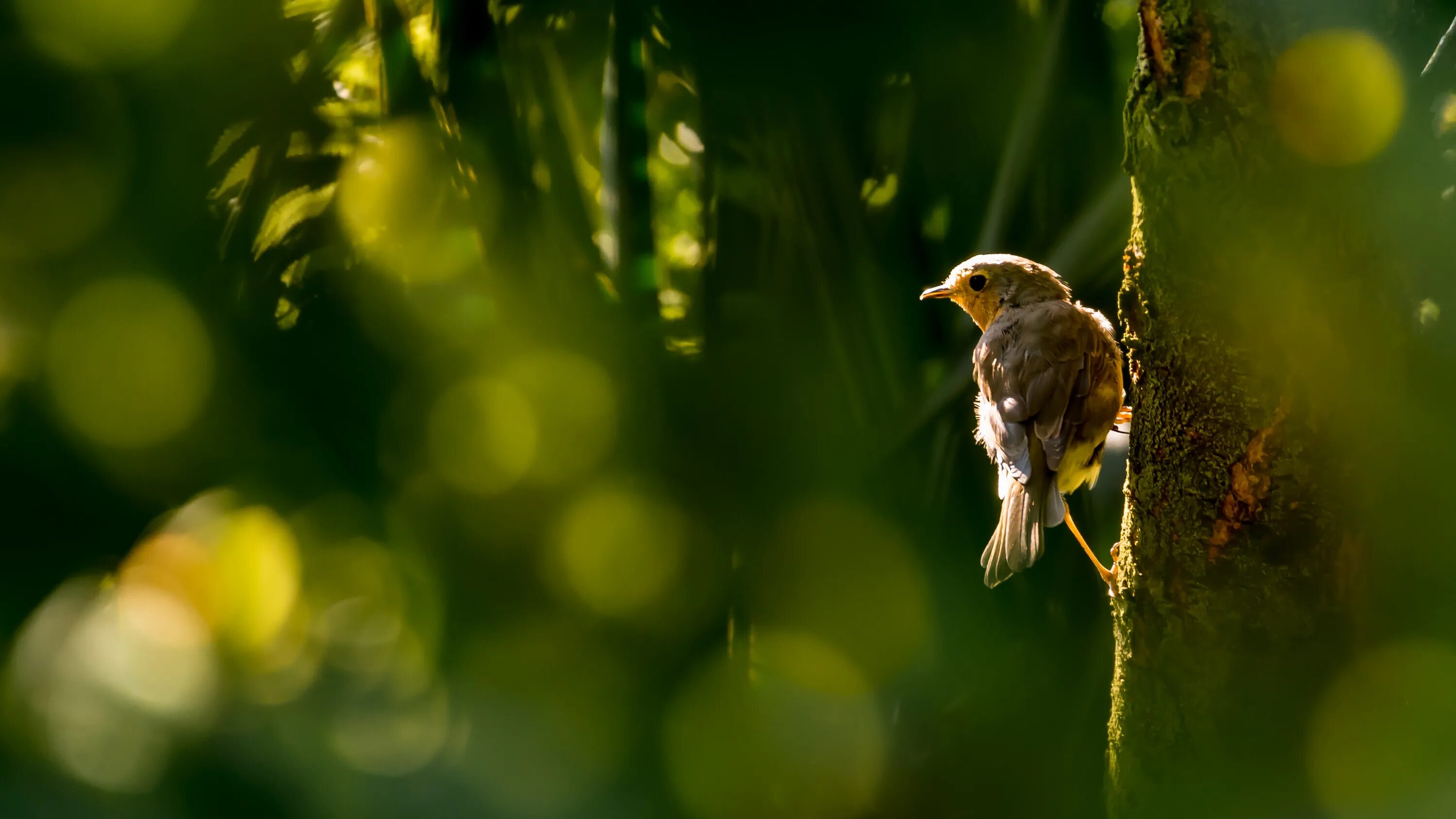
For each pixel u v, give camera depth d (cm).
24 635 848
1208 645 525
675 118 959
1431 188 478
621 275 897
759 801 1002
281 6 833
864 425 888
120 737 841
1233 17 484
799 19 859
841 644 920
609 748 945
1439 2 532
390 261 872
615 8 874
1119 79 862
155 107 824
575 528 932
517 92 897
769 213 910
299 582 898
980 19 865
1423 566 489
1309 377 493
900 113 895
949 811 906
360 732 905
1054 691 898
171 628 870
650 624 951
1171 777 536
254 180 840
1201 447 518
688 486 912
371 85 866
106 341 847
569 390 906
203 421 864
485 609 947
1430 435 483
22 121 813
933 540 902
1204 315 509
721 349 909
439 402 885
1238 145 489
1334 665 505
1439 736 479
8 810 811
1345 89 475
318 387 870
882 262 897
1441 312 479
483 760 920
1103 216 839
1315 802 499
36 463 849
